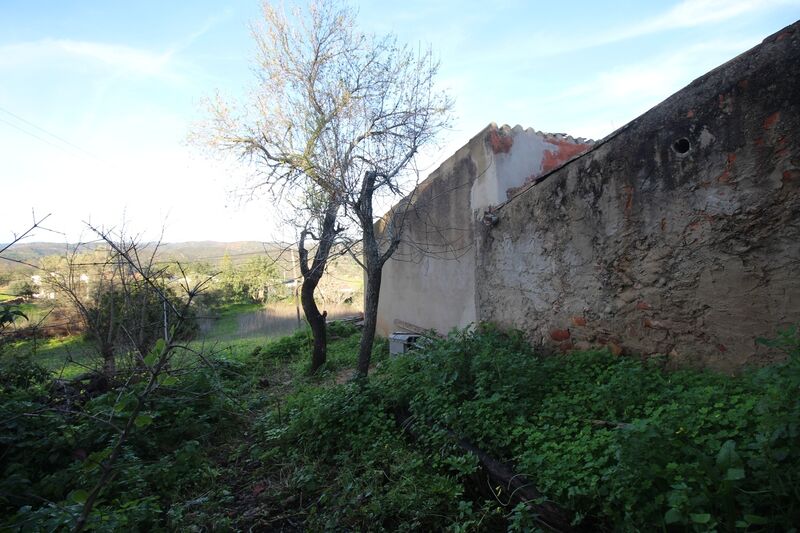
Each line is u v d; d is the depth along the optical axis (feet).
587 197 14.02
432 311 25.38
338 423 13.91
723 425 7.61
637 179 12.30
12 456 11.39
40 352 25.79
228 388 21.27
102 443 12.59
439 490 9.41
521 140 20.01
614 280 13.21
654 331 12.07
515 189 18.94
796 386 6.38
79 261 24.22
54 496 10.48
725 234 10.23
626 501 6.85
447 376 13.85
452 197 22.97
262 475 12.63
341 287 72.84
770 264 9.46
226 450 14.87
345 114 20.13
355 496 10.05
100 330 20.30
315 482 11.50
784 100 9.04
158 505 9.91
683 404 8.78
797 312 9.03
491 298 19.66
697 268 10.89
